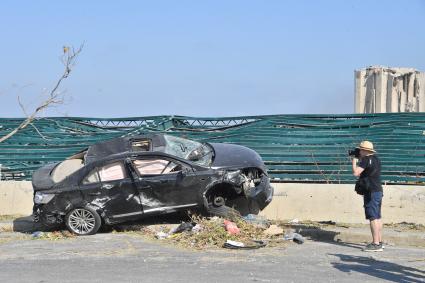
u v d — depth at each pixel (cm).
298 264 876
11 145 1823
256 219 1176
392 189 1263
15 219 1410
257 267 854
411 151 1562
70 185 1200
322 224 1241
